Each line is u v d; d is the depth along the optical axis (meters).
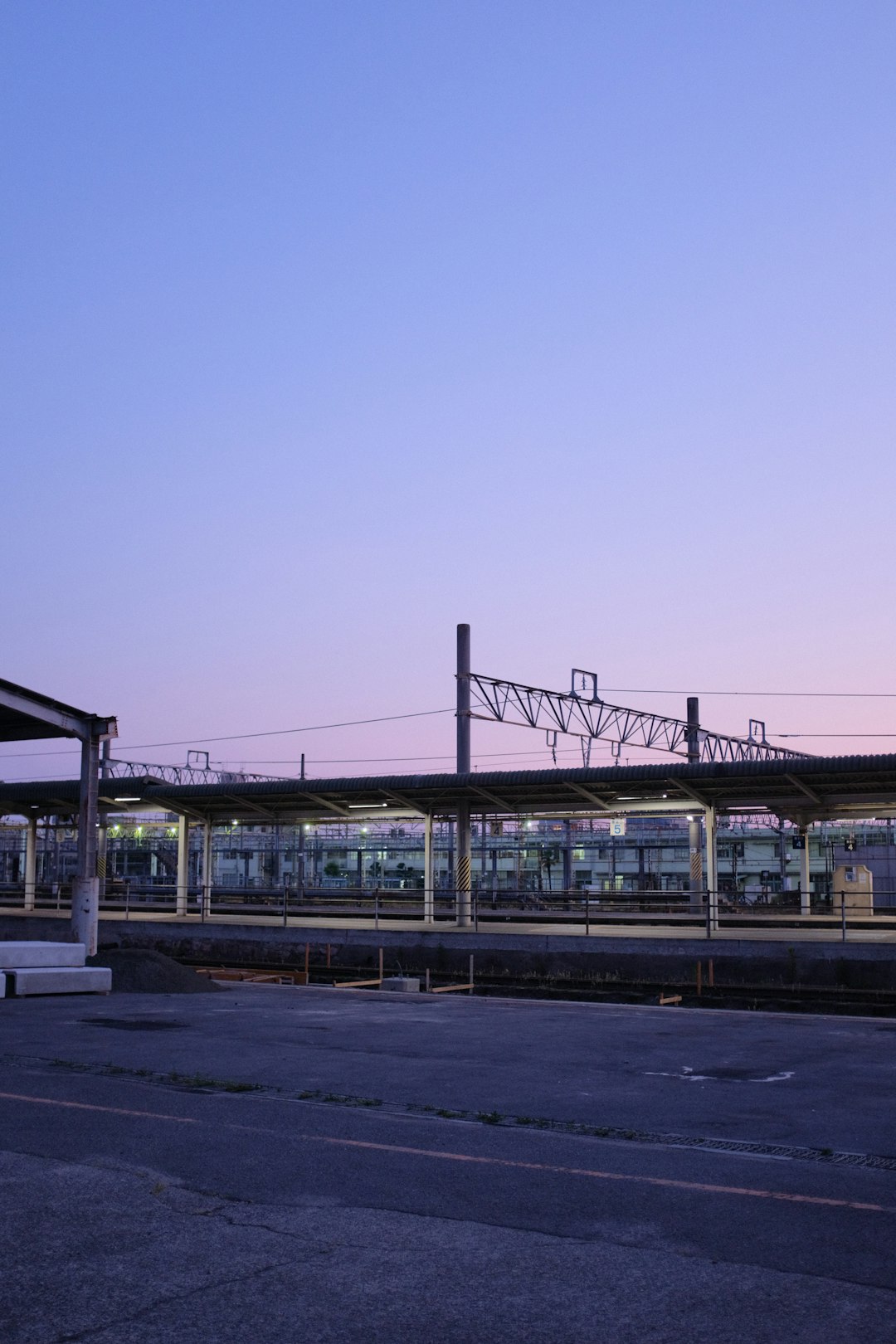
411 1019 15.83
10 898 55.19
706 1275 5.38
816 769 32.22
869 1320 4.84
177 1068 11.38
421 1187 6.88
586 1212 6.40
